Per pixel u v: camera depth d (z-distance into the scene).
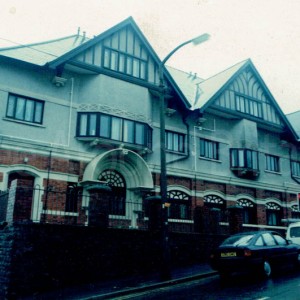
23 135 14.48
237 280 10.50
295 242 14.23
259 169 21.67
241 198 20.88
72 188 15.23
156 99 18.78
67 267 10.38
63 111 15.70
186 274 11.49
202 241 14.31
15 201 10.07
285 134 23.92
